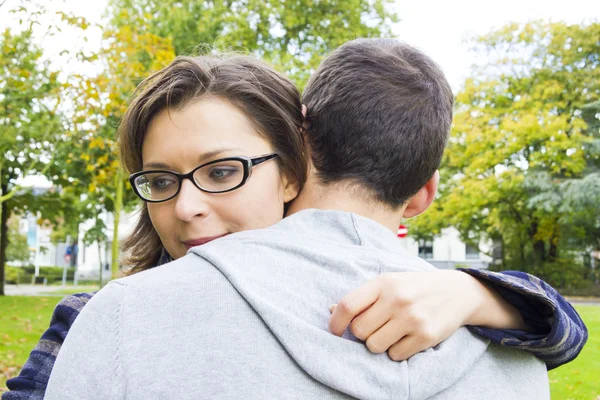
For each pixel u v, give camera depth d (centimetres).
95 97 997
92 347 79
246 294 80
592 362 575
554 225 2175
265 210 106
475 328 94
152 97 104
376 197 101
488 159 1973
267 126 106
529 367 97
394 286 84
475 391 89
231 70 109
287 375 77
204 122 103
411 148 100
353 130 100
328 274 87
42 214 1931
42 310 1266
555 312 95
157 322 79
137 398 75
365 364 80
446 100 107
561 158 1911
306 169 106
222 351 77
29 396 100
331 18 1859
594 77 1962
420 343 83
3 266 1912
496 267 2472
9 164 1705
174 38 1753
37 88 1140
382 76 102
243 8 1892
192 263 87
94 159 1326
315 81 110
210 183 105
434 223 2259
